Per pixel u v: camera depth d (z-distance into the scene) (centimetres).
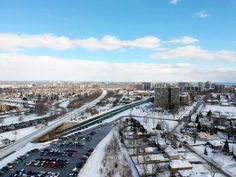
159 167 16962
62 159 18725
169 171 16525
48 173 15838
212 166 17200
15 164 17662
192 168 16638
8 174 15825
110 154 19788
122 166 17212
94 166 17050
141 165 17350
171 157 18338
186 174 15425
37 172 16025
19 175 15575
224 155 19762
